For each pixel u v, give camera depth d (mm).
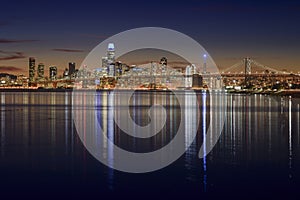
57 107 73750
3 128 36719
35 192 14945
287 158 21266
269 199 14172
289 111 62406
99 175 17516
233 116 52281
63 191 15070
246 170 18484
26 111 62375
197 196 14562
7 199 14156
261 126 38969
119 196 14547
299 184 15930
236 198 14312
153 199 14242
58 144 26562
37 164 19734
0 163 19922
